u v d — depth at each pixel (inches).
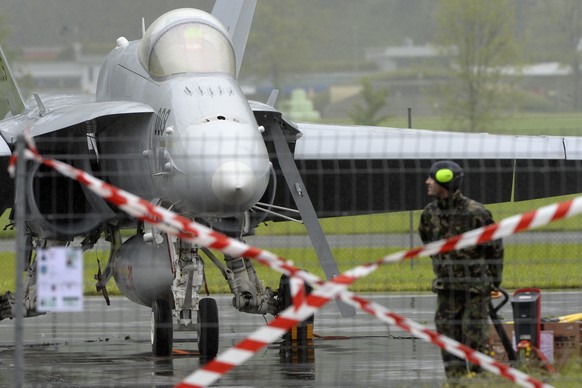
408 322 1115.9
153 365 1732.3
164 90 1843.0
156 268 1866.4
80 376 1627.7
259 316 2380.7
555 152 2256.4
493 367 1122.0
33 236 2074.3
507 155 2244.1
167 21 1941.4
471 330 1382.9
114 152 1966.0
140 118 1875.0
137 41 2117.4
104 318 2396.7
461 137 2330.2
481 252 1381.6
